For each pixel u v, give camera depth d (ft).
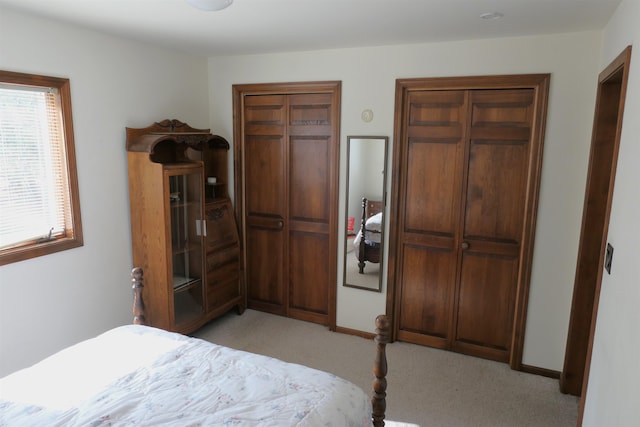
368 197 11.60
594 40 8.91
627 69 6.03
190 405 5.23
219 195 13.29
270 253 13.34
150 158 10.18
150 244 10.53
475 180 10.51
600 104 8.41
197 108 12.85
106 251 10.22
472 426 8.41
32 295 8.71
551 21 8.21
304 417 5.02
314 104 11.95
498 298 10.72
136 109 10.80
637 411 4.26
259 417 4.99
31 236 8.80
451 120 10.52
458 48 10.07
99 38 9.65
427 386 9.78
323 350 11.41
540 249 9.94
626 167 5.59
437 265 11.24
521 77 9.55
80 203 9.52
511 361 10.59
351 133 11.50
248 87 12.59
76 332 9.70
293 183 12.63
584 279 9.05
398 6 7.43
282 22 8.63
